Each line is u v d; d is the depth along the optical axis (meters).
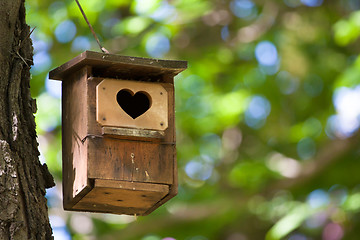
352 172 14.05
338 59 13.90
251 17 13.91
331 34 13.82
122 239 13.40
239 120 13.64
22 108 6.30
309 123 14.06
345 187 14.09
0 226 5.84
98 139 6.39
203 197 14.09
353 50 13.92
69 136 6.70
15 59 6.38
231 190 14.09
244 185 13.80
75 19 13.30
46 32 13.23
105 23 13.45
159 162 6.51
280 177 13.73
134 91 6.57
